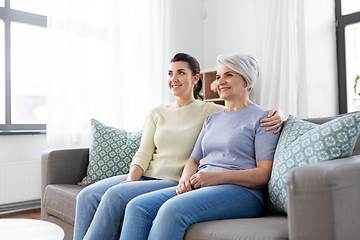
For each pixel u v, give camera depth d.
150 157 1.88
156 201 1.35
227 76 1.61
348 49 3.37
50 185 2.07
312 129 1.29
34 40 3.47
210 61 4.34
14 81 3.37
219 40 4.23
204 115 1.84
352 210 0.91
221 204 1.26
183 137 1.80
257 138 1.43
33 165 3.17
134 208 1.30
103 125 2.28
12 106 3.36
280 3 3.31
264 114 1.48
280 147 1.34
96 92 3.45
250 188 1.36
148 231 1.29
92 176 2.11
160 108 1.97
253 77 1.60
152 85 3.79
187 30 4.24
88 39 3.40
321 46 3.31
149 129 1.94
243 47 3.93
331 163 0.96
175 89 1.88
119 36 3.54
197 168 1.64
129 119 3.61
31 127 3.36
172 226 1.15
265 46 3.41
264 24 3.43
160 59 3.86
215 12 4.28
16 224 1.36
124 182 1.69
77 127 3.30
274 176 1.28
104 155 2.14
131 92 3.64
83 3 3.36
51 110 3.16
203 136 1.68
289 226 0.94
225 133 1.53
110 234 1.43
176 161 1.79
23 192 3.12
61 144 3.21
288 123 1.45
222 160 1.48
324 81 3.31
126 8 3.62
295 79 3.18
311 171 0.90
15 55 3.37
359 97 3.30
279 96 3.32
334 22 3.42
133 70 3.67
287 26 3.28
